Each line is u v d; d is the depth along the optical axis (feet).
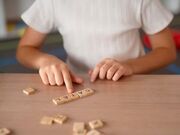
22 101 1.55
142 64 2.19
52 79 1.76
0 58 5.90
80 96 1.58
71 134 1.25
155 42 2.48
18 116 1.40
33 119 1.37
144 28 2.48
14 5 7.90
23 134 1.26
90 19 2.39
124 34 2.40
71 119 1.36
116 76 1.79
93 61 2.45
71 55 2.54
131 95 1.58
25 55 2.35
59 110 1.45
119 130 1.27
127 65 2.01
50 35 6.80
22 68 5.14
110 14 2.38
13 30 7.45
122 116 1.38
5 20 7.50
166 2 9.02
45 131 1.28
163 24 2.41
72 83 1.75
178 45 5.58
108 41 2.40
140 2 2.35
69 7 2.40
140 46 2.52
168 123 1.31
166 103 1.49
